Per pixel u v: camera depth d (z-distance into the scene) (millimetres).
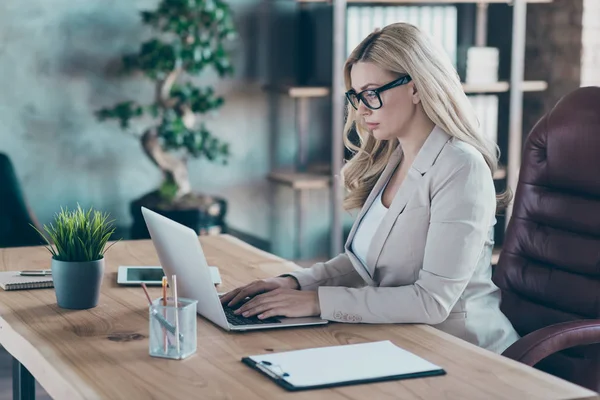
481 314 2365
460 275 2211
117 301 2385
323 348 1947
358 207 2721
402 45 2283
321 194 5676
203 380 1759
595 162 2666
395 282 2381
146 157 5277
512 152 5258
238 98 5441
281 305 2205
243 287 2426
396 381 1762
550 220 2793
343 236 5789
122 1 5113
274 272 2742
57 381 1799
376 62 2303
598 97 2711
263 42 5441
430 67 2291
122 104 4945
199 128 5359
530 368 1851
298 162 5484
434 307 2186
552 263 2770
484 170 2270
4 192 4184
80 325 2152
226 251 3051
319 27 5379
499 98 5430
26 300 2398
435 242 2230
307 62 5422
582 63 5125
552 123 2797
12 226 4168
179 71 4914
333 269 2584
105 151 5195
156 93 4977
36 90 5031
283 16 5461
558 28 5277
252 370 1822
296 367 1812
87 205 5199
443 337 2074
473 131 2348
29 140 5055
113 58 5141
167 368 1833
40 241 4184
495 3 5531
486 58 5246
